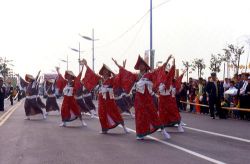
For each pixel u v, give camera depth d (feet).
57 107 88.43
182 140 45.70
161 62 51.85
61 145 42.50
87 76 55.01
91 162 33.27
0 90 103.71
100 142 44.62
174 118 52.70
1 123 67.51
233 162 32.78
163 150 38.88
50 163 33.04
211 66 164.55
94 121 72.13
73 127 61.31
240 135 50.14
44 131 55.67
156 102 59.47
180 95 97.91
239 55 132.67
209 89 76.64
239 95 72.59
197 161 33.30
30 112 76.48
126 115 85.30
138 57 46.80
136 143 43.65
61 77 64.49
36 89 76.95
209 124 64.23
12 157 35.76
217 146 41.22
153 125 46.44
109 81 52.60
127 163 32.68
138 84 46.37
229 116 78.43
